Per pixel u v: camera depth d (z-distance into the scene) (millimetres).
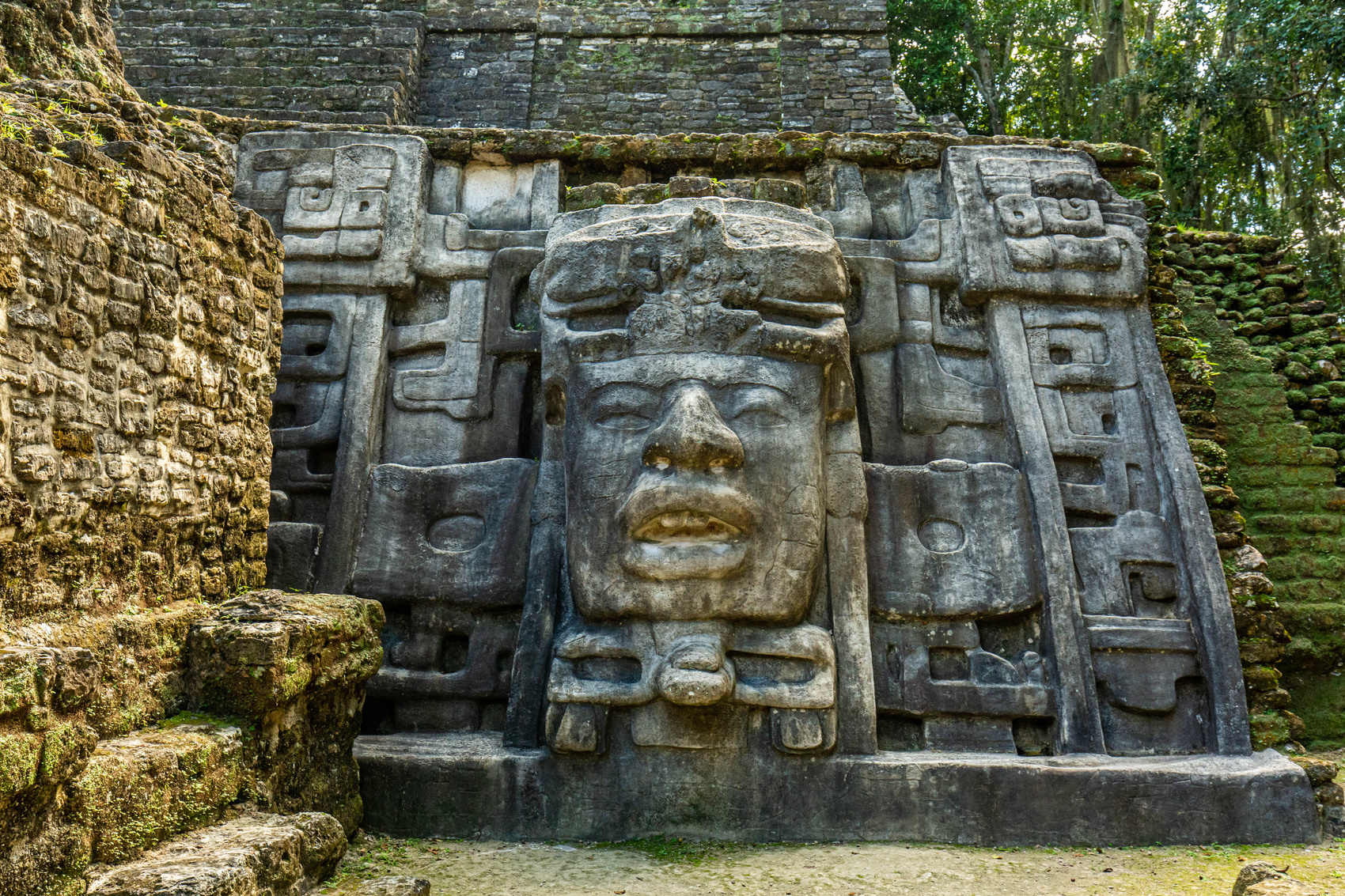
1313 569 6383
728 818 4395
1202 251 7699
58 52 5426
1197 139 13727
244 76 9297
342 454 5266
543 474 5051
